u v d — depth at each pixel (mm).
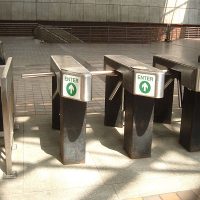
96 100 5363
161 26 21453
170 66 3592
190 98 3264
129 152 3166
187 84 3148
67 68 2846
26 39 17734
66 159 2977
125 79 3129
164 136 3730
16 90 6004
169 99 4074
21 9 19734
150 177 2801
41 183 2666
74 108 2889
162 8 21484
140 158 3154
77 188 2604
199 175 2857
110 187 2629
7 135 2668
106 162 3061
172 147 3432
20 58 10289
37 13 20000
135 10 21188
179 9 21719
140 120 3066
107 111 3988
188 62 3371
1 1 19359
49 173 2830
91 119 4309
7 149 2697
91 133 3779
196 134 3283
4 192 2525
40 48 13562
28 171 2854
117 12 21062
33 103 5098
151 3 21281
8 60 3283
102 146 3416
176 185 2682
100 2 20734
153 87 2803
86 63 9266
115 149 3350
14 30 19516
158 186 2660
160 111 4133
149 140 3139
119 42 19734
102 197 2488
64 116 2887
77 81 2684
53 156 3158
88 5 20625
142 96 3002
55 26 19125
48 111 4648
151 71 2789
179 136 3576
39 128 3910
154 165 3023
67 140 2941
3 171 2822
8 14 19625
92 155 3199
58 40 16609
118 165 3006
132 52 12992
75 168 2928
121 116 3971
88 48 14406
